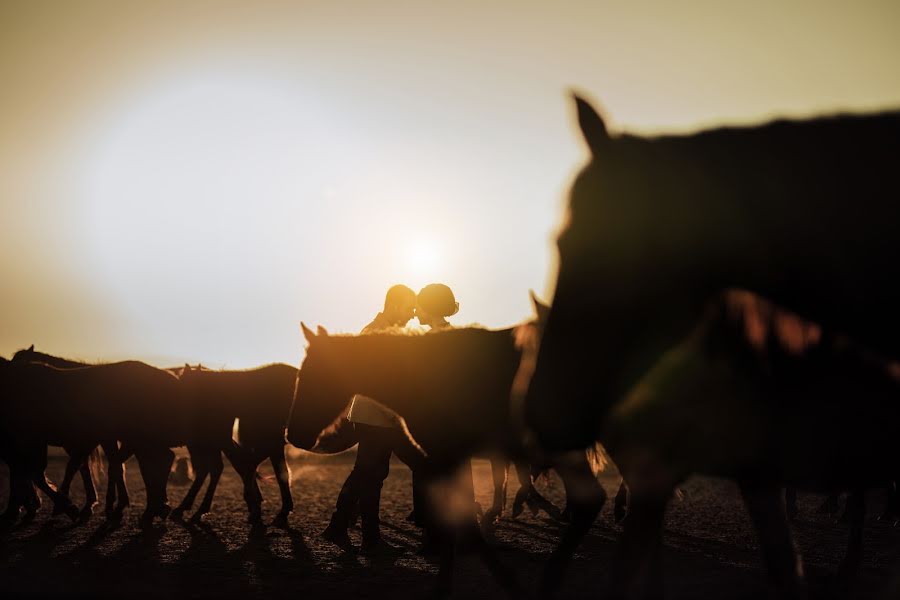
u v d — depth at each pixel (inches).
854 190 80.7
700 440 116.6
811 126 86.0
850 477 120.1
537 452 104.1
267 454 427.2
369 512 327.3
